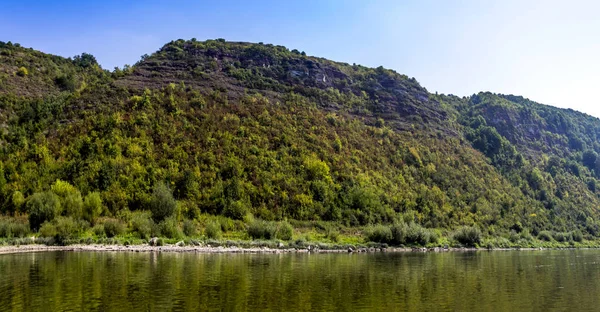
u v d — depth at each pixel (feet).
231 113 346.95
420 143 424.46
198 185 271.90
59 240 200.13
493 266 174.91
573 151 615.57
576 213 440.45
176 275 123.95
